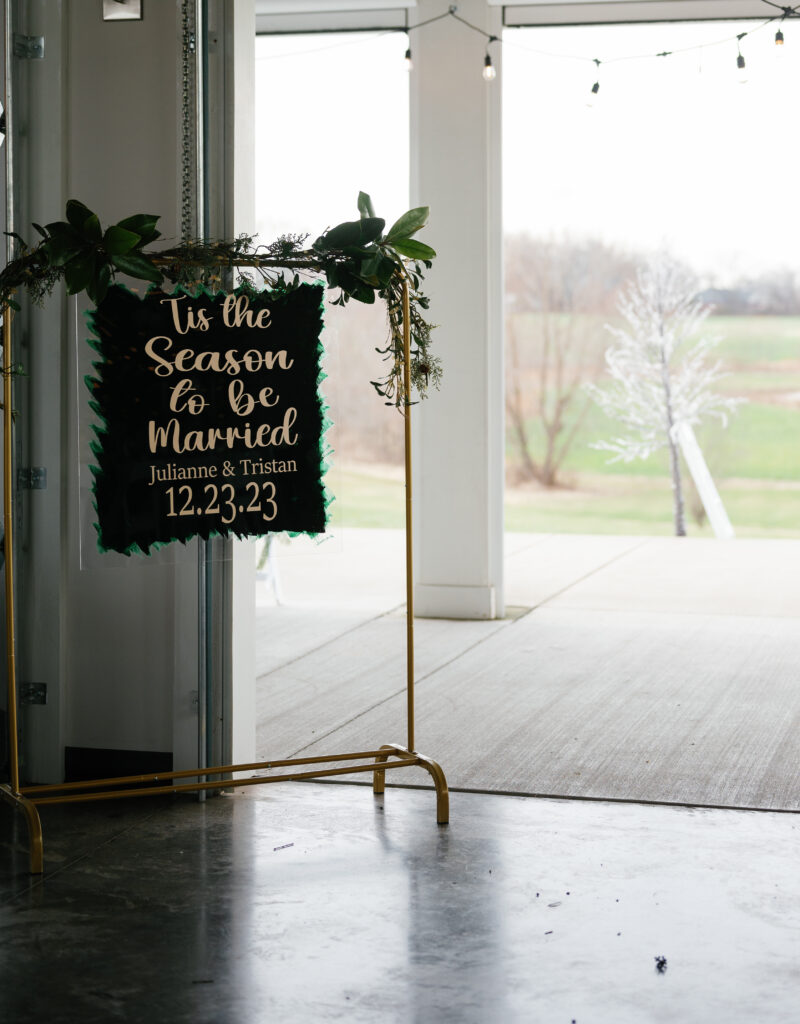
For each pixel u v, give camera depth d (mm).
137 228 3473
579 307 15484
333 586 8938
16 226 4023
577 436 15547
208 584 4020
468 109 7070
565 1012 2570
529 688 5605
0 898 3199
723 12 6984
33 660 4109
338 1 7102
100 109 4090
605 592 8477
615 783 4168
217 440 3660
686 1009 2578
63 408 4098
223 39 3902
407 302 3797
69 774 4207
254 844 3594
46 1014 2576
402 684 5727
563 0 6965
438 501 7387
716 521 13242
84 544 3594
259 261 3646
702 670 5977
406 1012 2576
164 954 2861
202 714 4012
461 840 3621
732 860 3447
